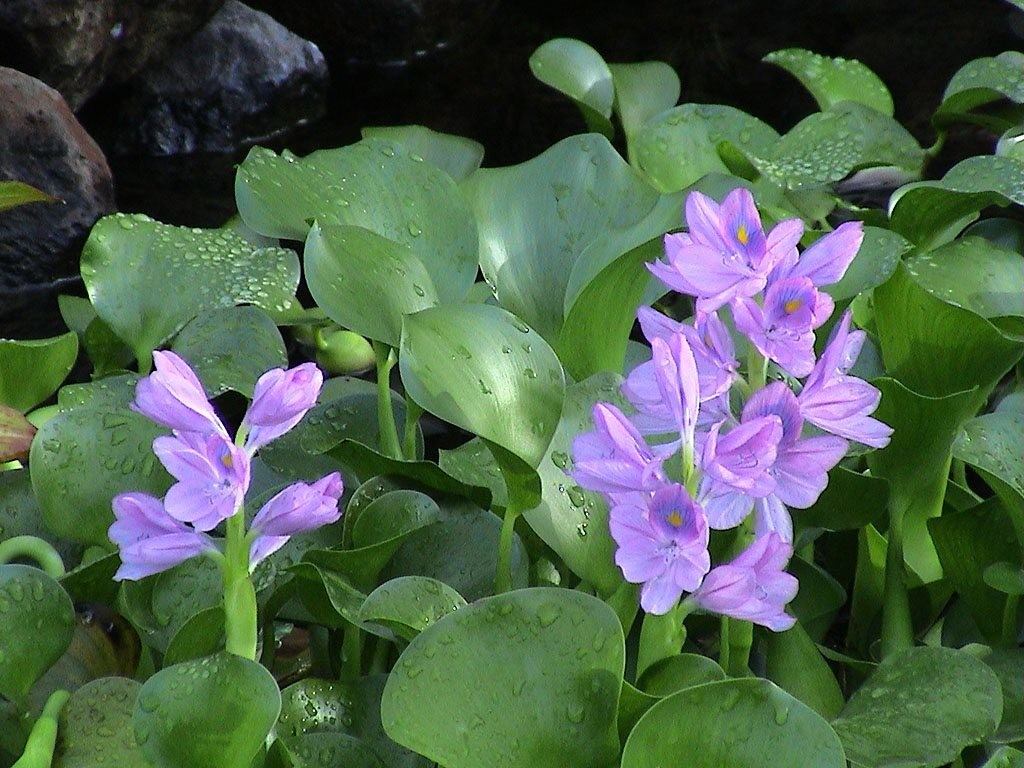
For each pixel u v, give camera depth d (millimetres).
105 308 1868
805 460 1550
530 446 1657
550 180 1912
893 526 1761
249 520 1748
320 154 1882
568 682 1567
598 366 1812
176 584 1701
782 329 1548
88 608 1807
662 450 1551
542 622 1576
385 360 1788
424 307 1772
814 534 1808
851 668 1812
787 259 1565
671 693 1567
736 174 2172
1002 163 1982
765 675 1735
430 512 1712
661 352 1515
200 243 1910
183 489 1533
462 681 1565
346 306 1750
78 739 1611
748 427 1510
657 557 1514
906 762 1585
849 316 1570
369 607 1607
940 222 1987
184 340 1824
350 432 1837
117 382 1816
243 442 1554
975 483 2094
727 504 1548
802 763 1547
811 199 2189
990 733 1607
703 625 1773
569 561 1678
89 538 1714
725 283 1551
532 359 1681
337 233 1774
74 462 1719
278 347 1823
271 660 1754
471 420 1647
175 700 1565
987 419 1763
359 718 1673
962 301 1892
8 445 1789
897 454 1751
